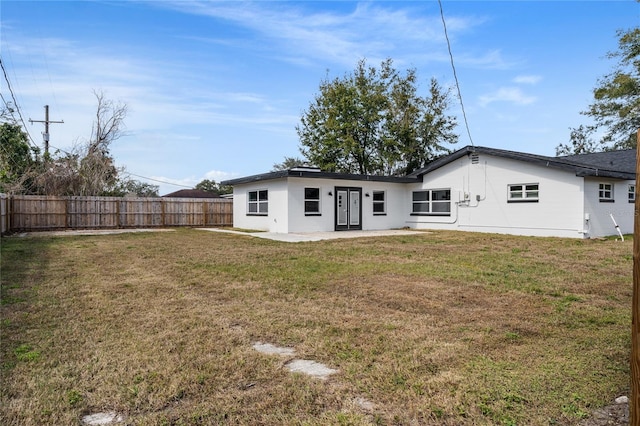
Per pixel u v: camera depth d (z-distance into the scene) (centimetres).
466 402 246
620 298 519
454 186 1694
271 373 293
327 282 620
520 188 1477
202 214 2152
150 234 1570
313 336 375
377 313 452
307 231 1612
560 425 221
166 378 282
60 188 2200
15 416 231
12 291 554
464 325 405
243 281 630
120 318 430
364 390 265
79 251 1007
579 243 1184
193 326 404
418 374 289
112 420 230
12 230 1670
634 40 2256
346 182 1723
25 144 2320
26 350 335
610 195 1488
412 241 1239
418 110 2523
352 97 2500
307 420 229
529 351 333
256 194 1798
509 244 1155
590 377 280
